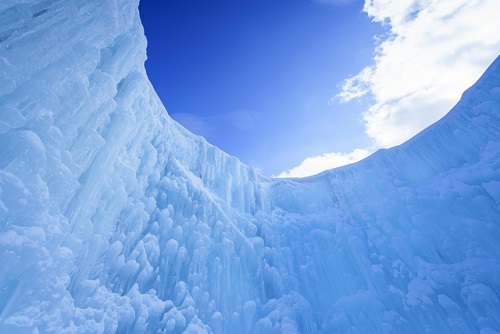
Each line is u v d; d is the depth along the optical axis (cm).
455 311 774
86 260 513
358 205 1217
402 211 1080
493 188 912
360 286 995
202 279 809
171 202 852
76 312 437
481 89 1076
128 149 704
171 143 989
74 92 437
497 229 870
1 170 292
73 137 455
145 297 634
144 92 798
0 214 280
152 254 713
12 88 338
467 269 841
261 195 1267
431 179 1128
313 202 1323
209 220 932
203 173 1091
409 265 958
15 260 288
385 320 848
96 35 479
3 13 340
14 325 296
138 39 670
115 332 524
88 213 511
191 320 697
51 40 391
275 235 1139
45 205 349
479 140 1045
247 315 819
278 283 958
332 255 1084
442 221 984
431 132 1199
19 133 321
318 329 902
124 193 632
